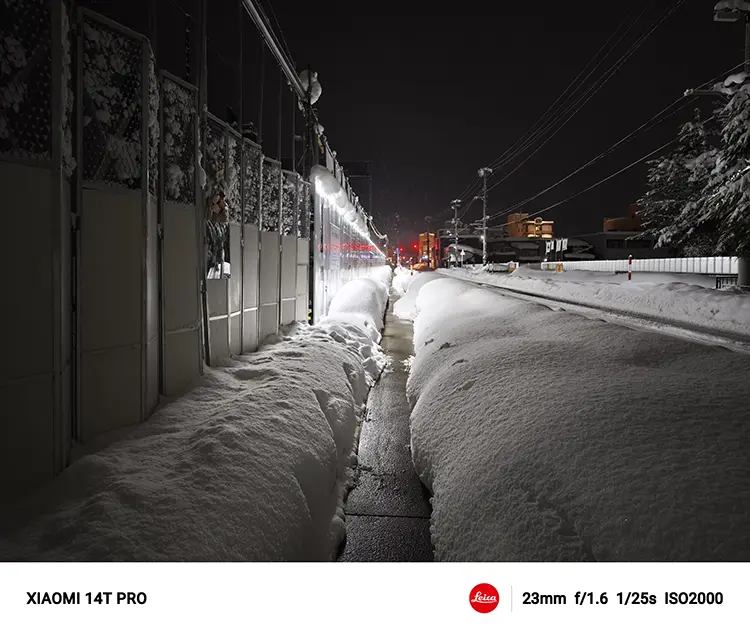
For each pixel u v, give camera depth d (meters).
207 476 3.27
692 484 2.42
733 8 16.02
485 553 2.82
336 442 5.35
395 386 8.70
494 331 8.05
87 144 3.63
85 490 3.00
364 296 15.76
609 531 2.39
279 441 4.12
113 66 3.88
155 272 4.65
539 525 2.69
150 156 4.43
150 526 2.72
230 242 6.79
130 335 4.10
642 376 4.16
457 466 3.92
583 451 3.01
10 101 2.85
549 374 4.72
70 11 3.44
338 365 7.68
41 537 2.60
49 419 3.13
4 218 2.83
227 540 2.86
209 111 6.32
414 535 3.89
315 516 3.91
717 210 17.14
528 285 29.22
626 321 12.62
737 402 3.33
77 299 3.54
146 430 4.01
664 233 31.02
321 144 12.61
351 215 18.91
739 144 16.86
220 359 6.34
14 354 2.91
